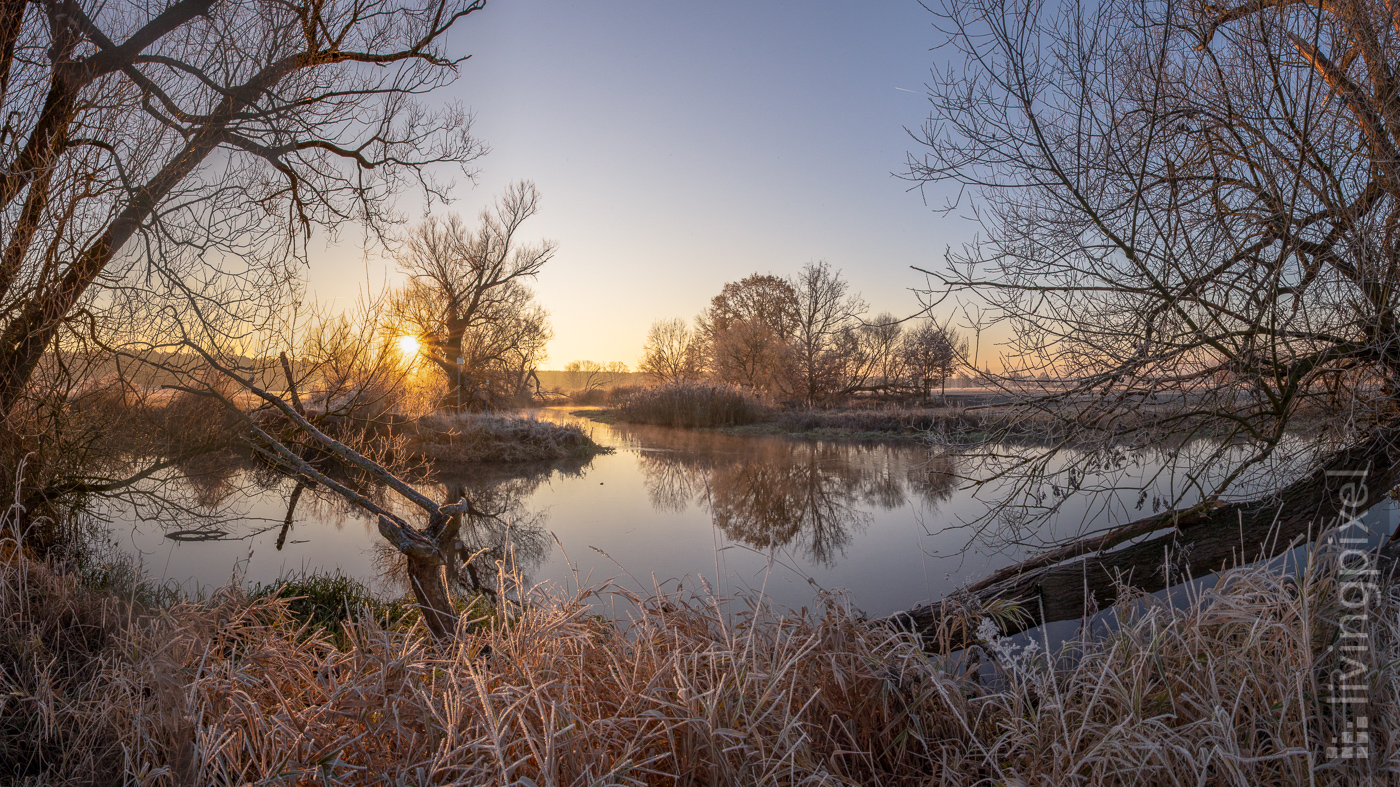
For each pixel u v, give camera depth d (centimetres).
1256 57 318
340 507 844
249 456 422
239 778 184
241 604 263
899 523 982
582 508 1171
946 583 640
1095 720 228
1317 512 346
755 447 2131
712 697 215
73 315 379
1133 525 367
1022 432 377
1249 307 320
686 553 842
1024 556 409
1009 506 393
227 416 392
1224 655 236
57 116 385
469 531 993
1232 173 350
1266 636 240
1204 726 205
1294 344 332
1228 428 372
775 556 807
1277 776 203
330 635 275
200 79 425
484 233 2609
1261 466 365
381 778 188
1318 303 325
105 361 388
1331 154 308
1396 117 296
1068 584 358
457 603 400
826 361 3209
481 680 195
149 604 294
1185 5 325
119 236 382
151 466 389
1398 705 209
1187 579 354
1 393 376
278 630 261
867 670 253
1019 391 369
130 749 206
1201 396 349
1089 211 332
